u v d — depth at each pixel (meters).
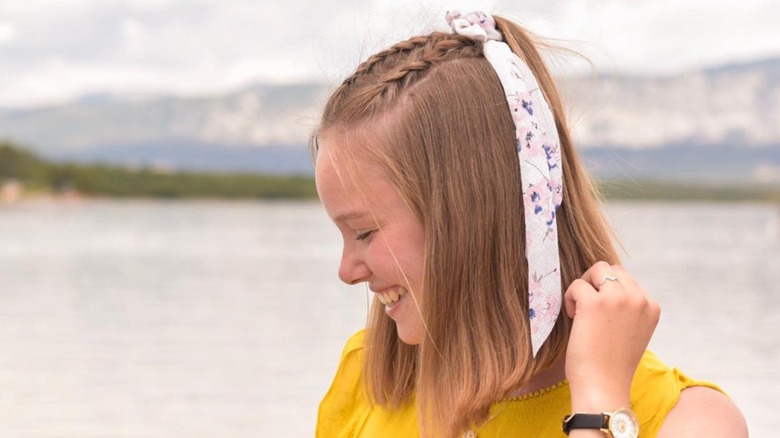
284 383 11.80
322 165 1.86
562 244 1.81
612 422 1.62
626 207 163.75
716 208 166.38
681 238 61.25
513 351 1.75
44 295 23.22
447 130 1.79
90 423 9.73
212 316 18.91
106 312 19.72
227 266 33.66
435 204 1.78
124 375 12.40
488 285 1.78
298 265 34.50
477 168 1.78
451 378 1.78
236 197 139.38
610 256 1.85
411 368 2.10
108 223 76.50
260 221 86.25
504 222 1.77
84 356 13.95
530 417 1.87
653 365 1.83
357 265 1.88
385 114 1.82
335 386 2.31
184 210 113.06
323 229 71.56
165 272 30.70
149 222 80.19
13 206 112.50
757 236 66.62
